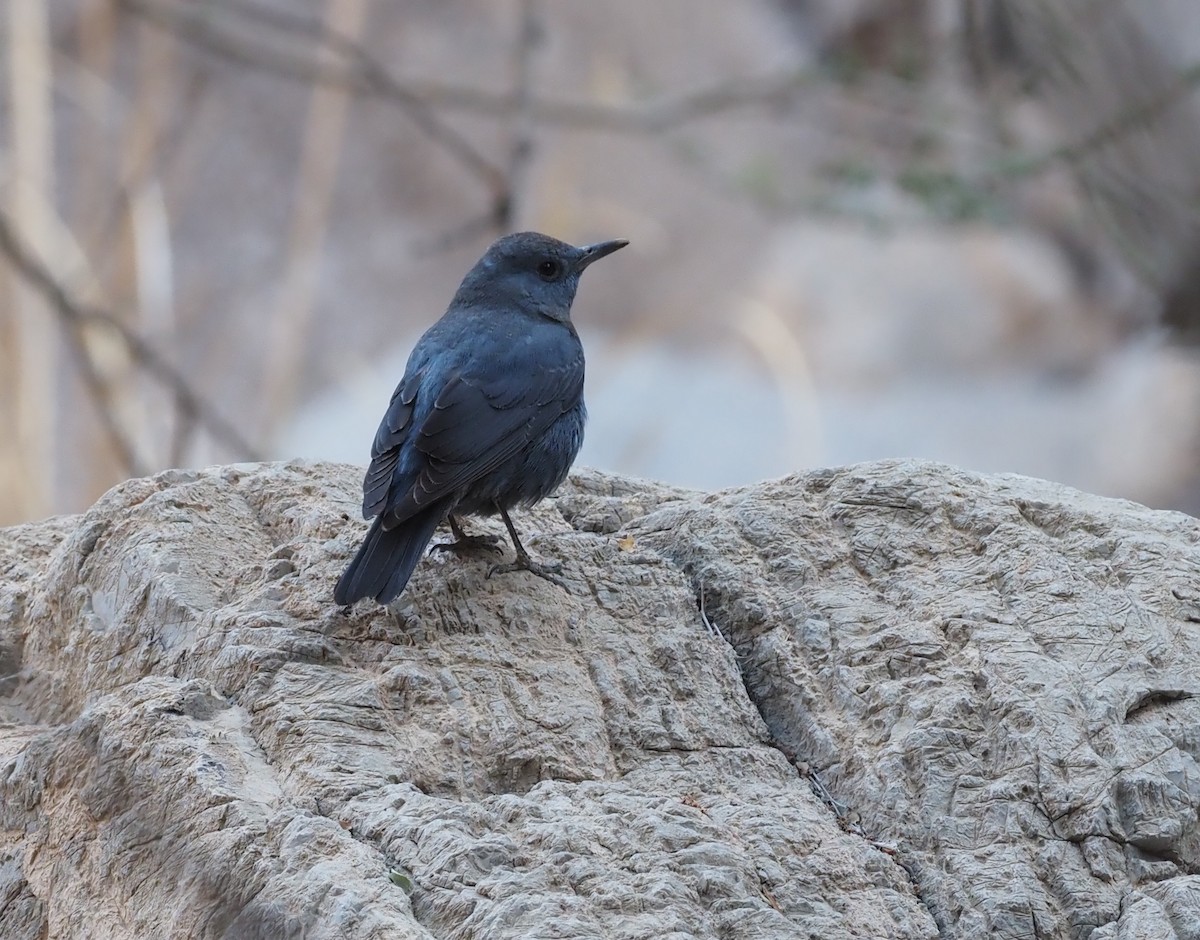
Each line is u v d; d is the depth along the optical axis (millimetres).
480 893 7391
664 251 34469
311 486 10828
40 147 17156
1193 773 8938
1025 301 32656
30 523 12031
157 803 8086
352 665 9070
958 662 9438
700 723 9242
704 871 7715
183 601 9648
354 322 33219
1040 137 28281
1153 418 29453
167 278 18109
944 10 32406
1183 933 8164
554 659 9391
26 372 16422
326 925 7195
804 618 9867
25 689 10250
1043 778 8773
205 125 32656
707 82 35531
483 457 10359
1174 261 26906
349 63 20750
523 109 21125
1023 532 10273
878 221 24891
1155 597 9875
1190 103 25703
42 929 8469
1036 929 8227
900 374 32500
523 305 11570
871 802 8898
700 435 29422
